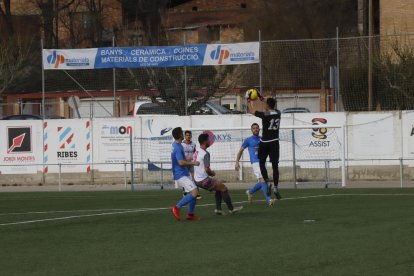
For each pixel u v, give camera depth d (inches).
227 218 821.2
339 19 3011.8
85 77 1782.7
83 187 1492.4
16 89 2420.0
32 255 605.3
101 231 740.7
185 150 1004.6
